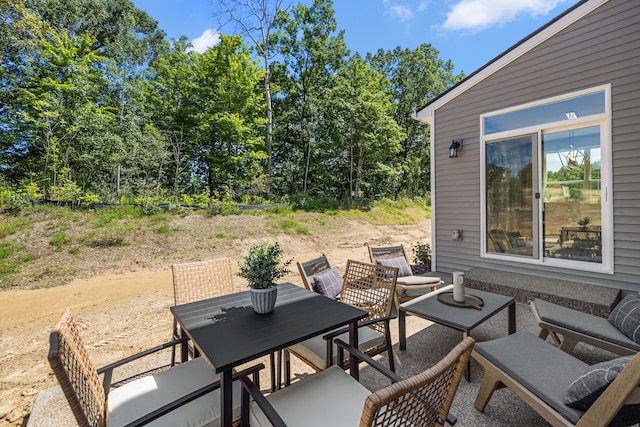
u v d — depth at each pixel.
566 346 2.44
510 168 4.62
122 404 1.45
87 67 10.81
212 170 13.73
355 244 9.18
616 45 3.66
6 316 3.94
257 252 1.96
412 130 19.48
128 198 9.70
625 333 2.21
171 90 13.45
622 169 3.65
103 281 5.38
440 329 3.34
